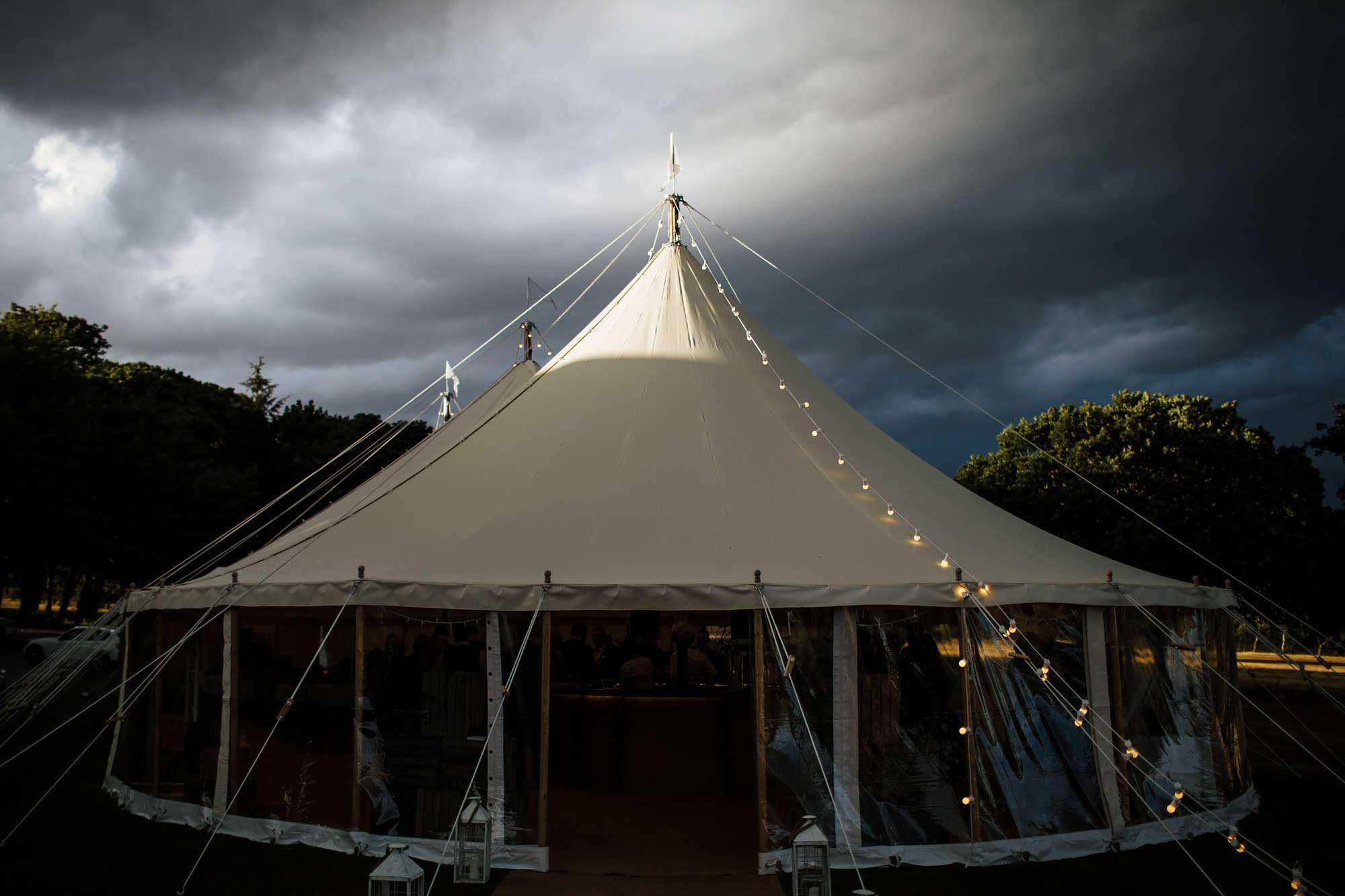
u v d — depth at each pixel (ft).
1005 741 24.88
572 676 36.55
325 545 29.45
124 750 32.12
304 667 26.08
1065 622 26.45
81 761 39.96
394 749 24.41
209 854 24.23
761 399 32.19
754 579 23.81
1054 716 25.52
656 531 26.45
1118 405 92.99
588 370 33.45
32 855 24.38
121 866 23.34
